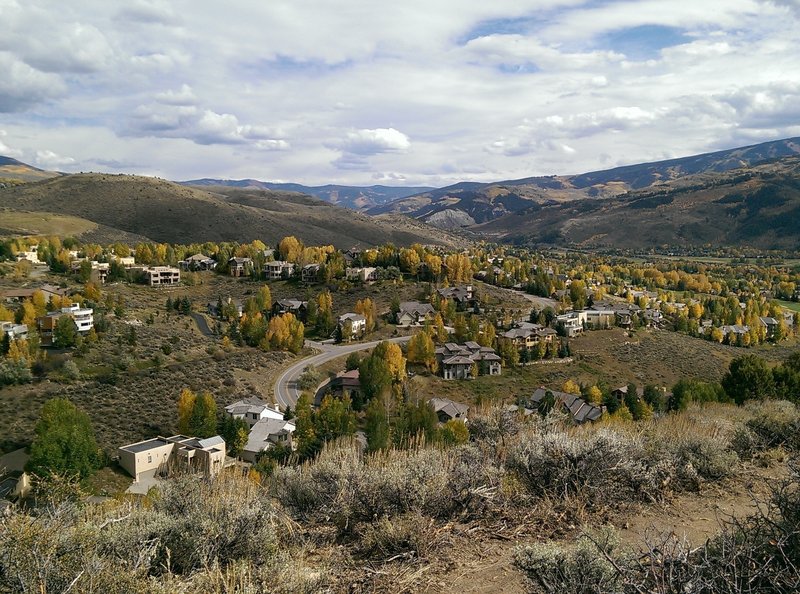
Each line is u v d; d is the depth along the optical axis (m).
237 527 4.79
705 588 3.37
